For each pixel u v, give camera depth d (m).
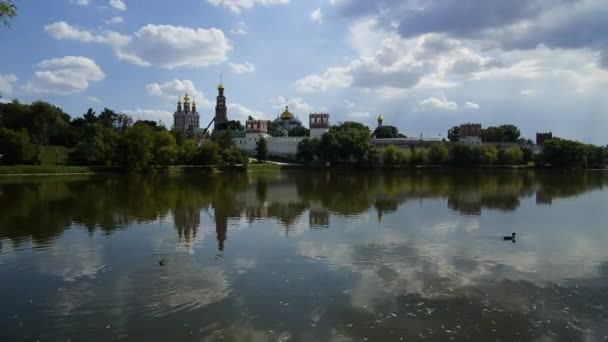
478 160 157.12
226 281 21.80
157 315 17.78
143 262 25.19
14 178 91.19
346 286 21.05
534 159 170.00
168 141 127.50
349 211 45.41
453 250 28.12
